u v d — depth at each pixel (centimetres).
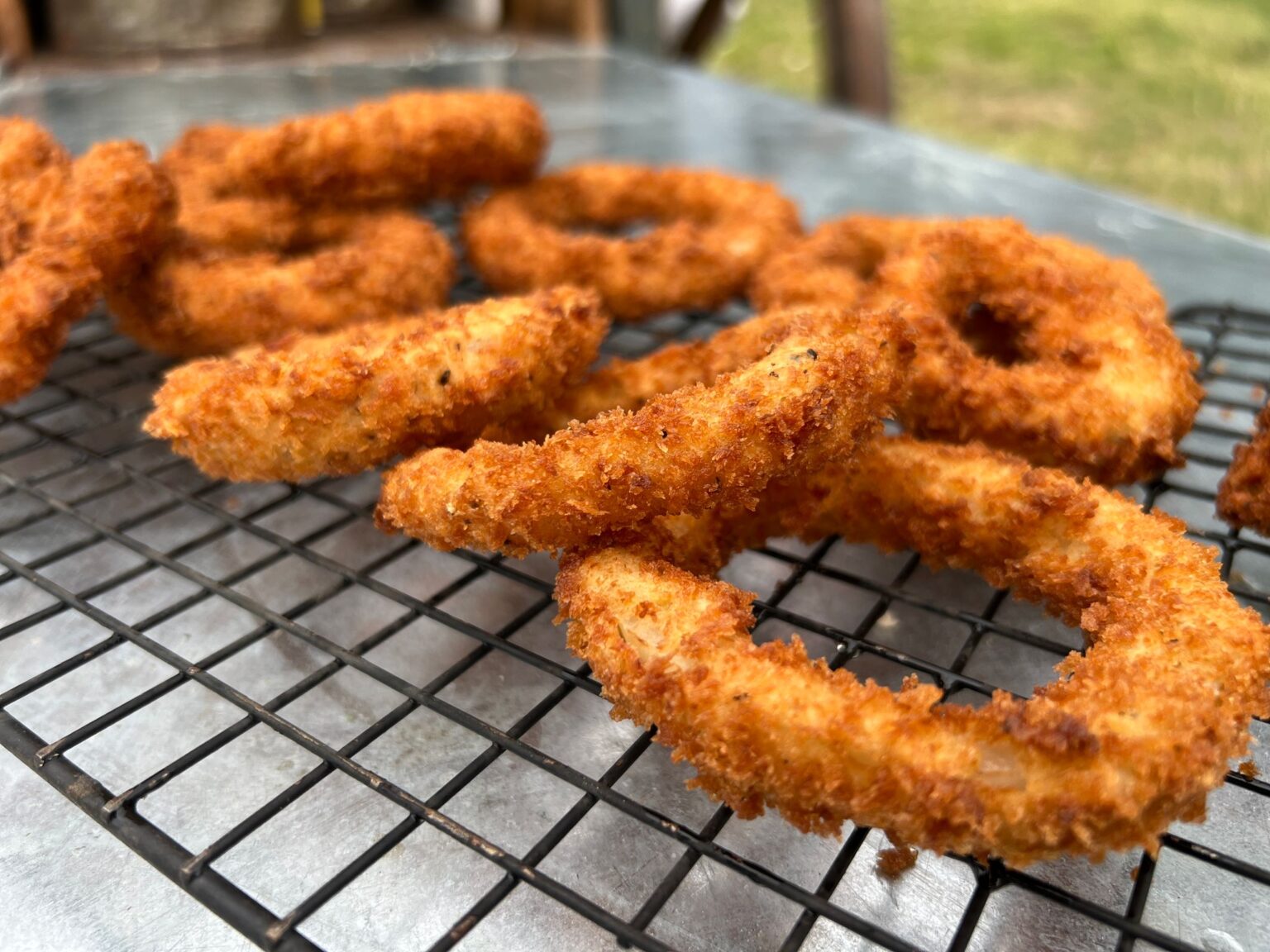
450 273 21
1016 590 14
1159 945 9
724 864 10
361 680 13
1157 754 10
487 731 11
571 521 13
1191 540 14
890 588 14
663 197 26
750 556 16
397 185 24
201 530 16
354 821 11
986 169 32
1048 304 18
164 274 19
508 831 11
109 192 18
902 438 15
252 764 12
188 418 14
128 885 10
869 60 45
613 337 22
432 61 45
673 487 13
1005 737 10
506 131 24
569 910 10
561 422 16
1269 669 11
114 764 12
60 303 17
